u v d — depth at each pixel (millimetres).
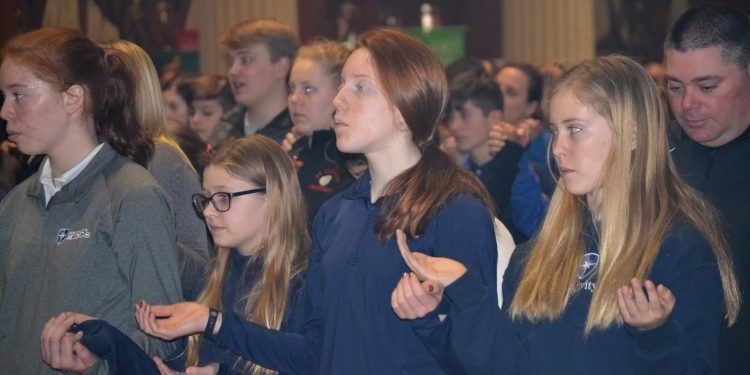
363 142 3898
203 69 13812
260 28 7621
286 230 4473
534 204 6711
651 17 18359
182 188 5207
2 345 4348
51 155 4406
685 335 3238
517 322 3680
